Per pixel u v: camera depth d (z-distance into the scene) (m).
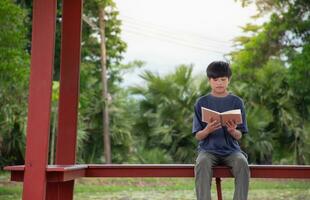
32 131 3.34
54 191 4.28
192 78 15.64
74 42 4.60
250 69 16.05
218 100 4.12
